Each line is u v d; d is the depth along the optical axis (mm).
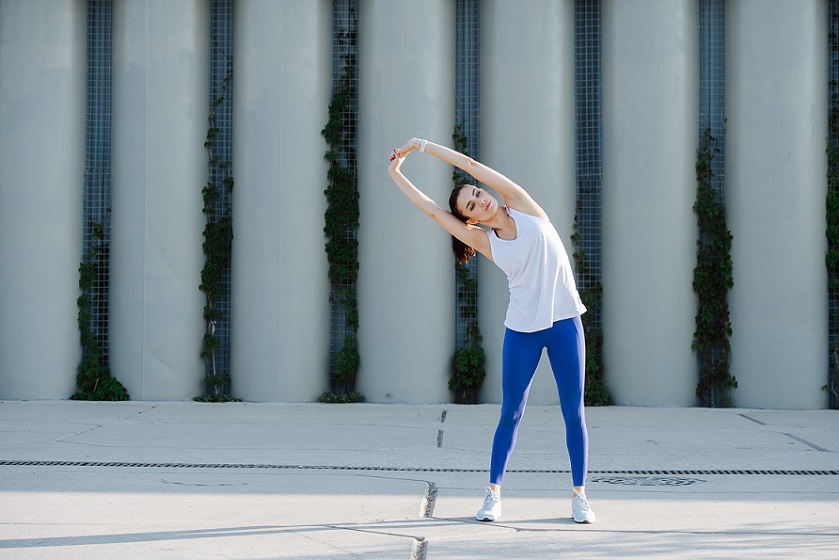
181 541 3953
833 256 9906
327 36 10383
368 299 10180
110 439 7289
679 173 9977
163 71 10211
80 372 10273
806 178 9859
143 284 10164
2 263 10141
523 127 10031
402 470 5977
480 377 10125
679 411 9562
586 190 10336
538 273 4418
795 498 5031
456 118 10500
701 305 9969
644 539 4027
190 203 10266
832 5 10203
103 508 4656
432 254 10094
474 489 5285
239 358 10219
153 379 10148
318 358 10211
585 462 4426
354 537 4043
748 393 9914
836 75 10148
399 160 4594
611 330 10078
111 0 10594
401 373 10039
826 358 9977
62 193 10219
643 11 9992
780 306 9836
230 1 10570
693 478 5723
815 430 8156
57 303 10188
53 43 10211
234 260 10281
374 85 10180
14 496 4957
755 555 3736
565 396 4457
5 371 10117
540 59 10055
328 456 6531
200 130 10367
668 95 9969
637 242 9953
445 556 3713
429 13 10164
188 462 6203
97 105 10555
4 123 10164
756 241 9898
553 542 3963
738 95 10031
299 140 10148
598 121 10328
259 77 10172
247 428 8078
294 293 10109
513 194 4508
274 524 4305
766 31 9922
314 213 10203
